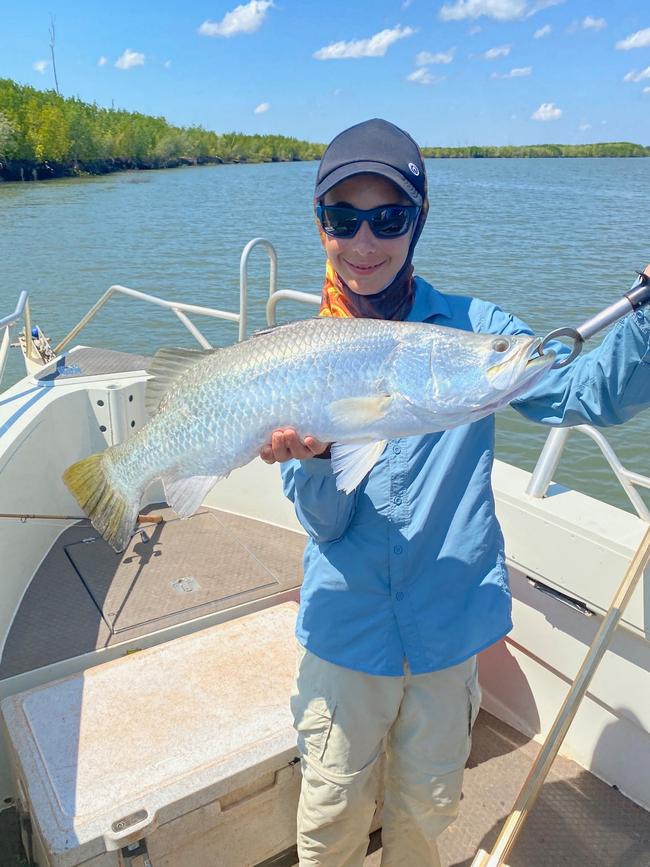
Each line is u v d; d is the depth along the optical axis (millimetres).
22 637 2828
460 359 1683
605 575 2350
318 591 1898
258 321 14273
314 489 1739
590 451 8344
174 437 1931
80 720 2227
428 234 26703
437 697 1847
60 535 3607
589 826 2416
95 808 1903
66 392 3703
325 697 1867
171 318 14508
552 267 18859
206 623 2992
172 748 2117
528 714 2826
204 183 64000
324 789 1888
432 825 1925
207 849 2068
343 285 1993
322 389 1746
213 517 3883
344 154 1774
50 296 16422
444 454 1830
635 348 1584
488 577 1875
